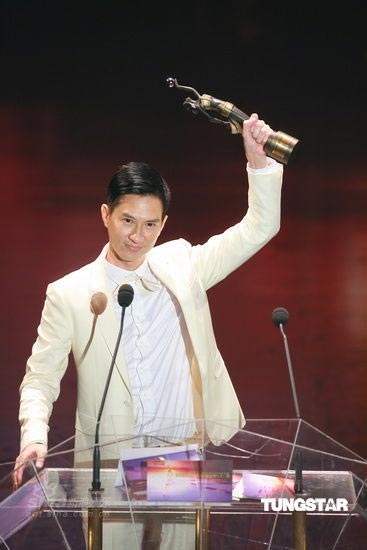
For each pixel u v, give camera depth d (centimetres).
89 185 3788
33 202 3622
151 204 1116
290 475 918
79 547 895
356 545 894
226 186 3797
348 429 2262
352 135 4291
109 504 885
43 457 922
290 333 2742
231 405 1195
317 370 2545
